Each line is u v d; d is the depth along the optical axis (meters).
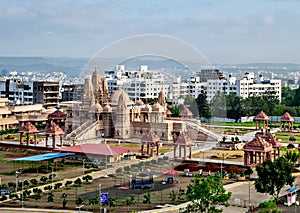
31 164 117.81
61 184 94.38
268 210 69.69
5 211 79.19
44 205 82.00
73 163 117.00
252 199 85.25
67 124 143.25
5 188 93.44
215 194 66.56
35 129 145.38
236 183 97.44
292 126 194.25
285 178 81.69
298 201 83.69
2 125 180.75
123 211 76.88
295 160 97.94
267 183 82.06
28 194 88.12
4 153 136.50
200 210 65.19
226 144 140.75
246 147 112.62
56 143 143.25
